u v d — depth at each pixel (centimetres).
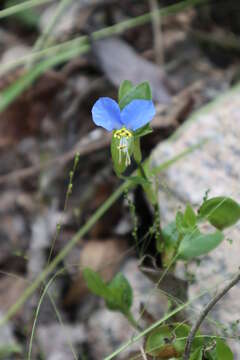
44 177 61
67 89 67
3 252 58
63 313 54
